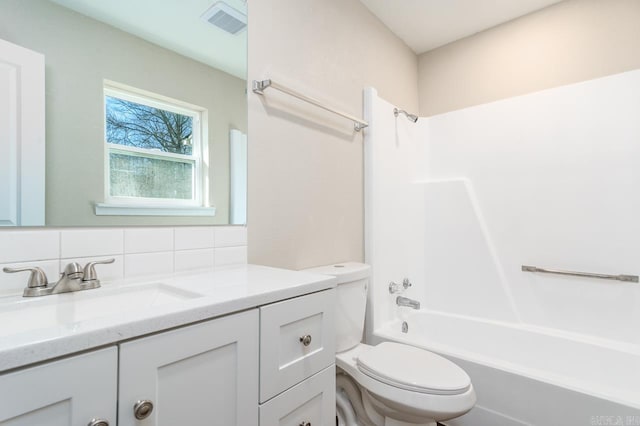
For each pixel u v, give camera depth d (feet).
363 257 6.38
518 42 7.16
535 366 5.99
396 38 7.82
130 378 1.79
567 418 4.15
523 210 6.71
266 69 4.55
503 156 7.00
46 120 2.82
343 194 5.93
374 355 4.39
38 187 2.76
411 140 7.84
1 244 2.56
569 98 6.25
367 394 4.31
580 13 6.41
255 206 4.39
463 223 7.38
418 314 7.36
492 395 4.76
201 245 3.82
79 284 2.76
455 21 7.32
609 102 5.86
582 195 6.08
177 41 3.72
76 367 1.60
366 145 6.45
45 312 2.44
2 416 1.40
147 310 2.00
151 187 3.45
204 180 3.89
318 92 5.43
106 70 3.19
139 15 3.44
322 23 5.58
